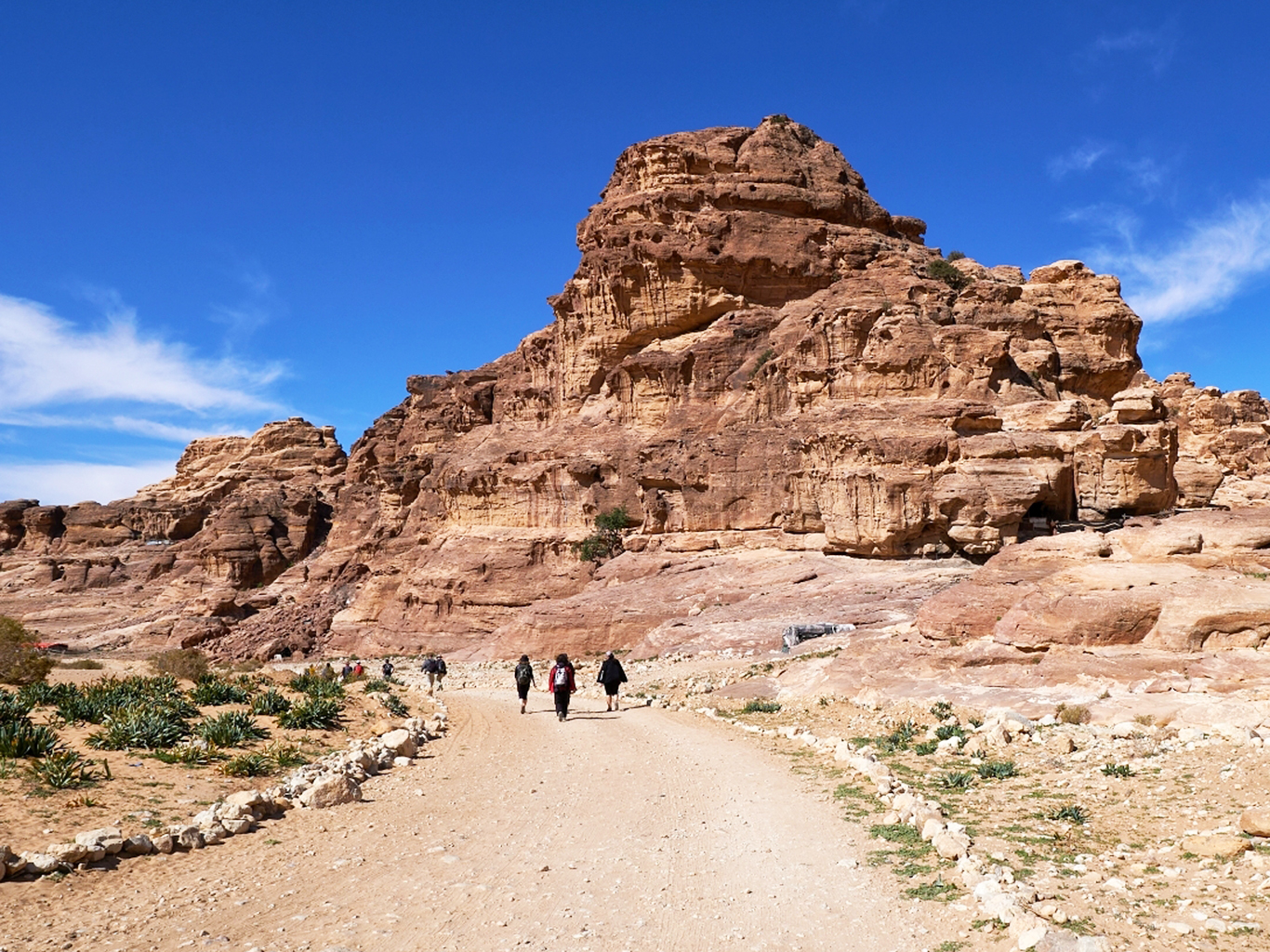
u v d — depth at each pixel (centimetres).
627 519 6619
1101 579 2347
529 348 8594
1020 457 5003
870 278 6562
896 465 5028
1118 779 1441
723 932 933
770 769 1780
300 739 1975
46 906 990
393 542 8962
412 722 2403
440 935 924
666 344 7169
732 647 4075
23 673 2469
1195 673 1964
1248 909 895
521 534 7138
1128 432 4831
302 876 1125
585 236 7956
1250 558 2364
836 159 7794
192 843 1241
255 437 15812
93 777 1477
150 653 9306
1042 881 1020
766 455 6053
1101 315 6881
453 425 10419
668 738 2195
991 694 2134
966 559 4909
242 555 12106
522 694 2833
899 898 1012
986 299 6644
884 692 2370
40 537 15112
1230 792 1280
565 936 924
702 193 7306
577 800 1548
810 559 5347
